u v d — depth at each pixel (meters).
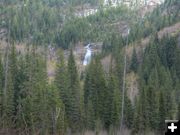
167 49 117.62
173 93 84.00
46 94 64.19
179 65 106.50
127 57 123.19
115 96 76.31
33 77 79.75
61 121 57.62
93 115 73.81
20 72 80.06
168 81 92.50
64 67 84.25
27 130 31.16
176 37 129.75
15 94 73.44
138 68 113.75
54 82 80.75
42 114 57.53
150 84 84.25
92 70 85.88
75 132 72.44
